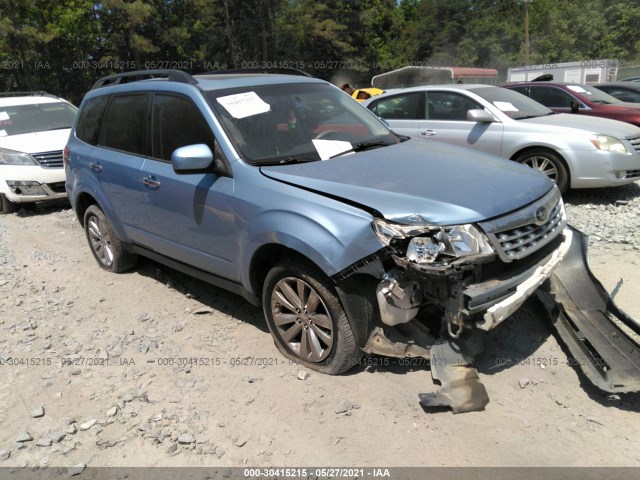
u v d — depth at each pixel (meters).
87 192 5.41
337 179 3.41
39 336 4.42
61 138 9.17
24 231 7.98
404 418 3.05
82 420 3.27
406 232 2.94
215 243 3.96
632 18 46.66
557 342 3.71
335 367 3.41
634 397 3.13
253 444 2.95
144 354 4.00
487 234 3.02
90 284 5.47
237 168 3.73
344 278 3.11
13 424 3.29
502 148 7.56
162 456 2.91
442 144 4.37
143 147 4.66
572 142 7.05
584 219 6.58
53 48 32.16
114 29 33.09
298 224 3.26
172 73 4.49
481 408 3.07
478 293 2.95
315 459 2.81
